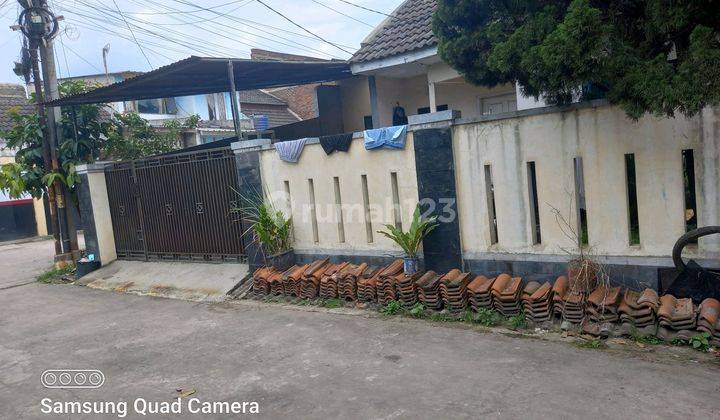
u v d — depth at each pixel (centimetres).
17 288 1073
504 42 515
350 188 771
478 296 611
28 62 1178
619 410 385
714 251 519
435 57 923
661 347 489
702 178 512
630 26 493
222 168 921
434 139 673
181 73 887
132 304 857
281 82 1172
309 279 752
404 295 664
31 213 1983
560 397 411
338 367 512
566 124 582
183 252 1004
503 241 645
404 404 421
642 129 538
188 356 584
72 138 1188
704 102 398
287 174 838
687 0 412
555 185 598
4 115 1914
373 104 1117
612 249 571
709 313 485
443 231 683
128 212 1091
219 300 819
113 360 594
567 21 436
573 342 521
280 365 532
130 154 1327
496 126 632
